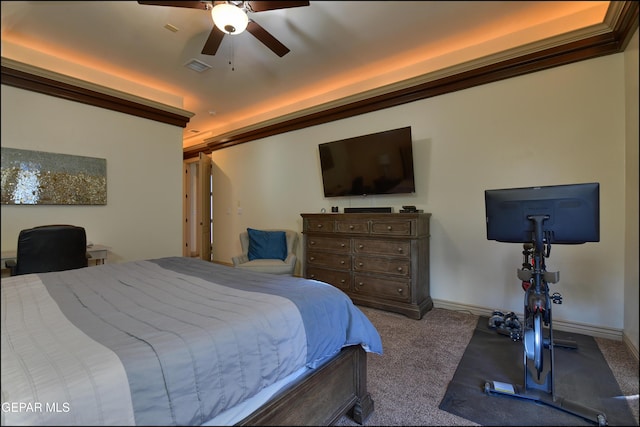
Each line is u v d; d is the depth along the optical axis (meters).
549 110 2.54
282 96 4.14
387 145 3.30
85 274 1.88
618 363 1.92
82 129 3.19
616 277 2.28
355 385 1.46
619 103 2.27
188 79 3.60
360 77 3.57
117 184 3.51
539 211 1.55
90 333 0.98
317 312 1.32
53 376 0.72
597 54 2.33
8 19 2.41
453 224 3.03
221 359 0.95
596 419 1.39
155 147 3.88
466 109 2.94
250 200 5.05
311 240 3.67
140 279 1.76
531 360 1.73
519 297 2.69
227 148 5.46
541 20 2.52
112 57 3.07
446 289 3.07
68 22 2.48
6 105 2.64
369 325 1.49
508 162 2.72
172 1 1.91
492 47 2.80
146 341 0.91
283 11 2.38
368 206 3.68
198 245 6.52
